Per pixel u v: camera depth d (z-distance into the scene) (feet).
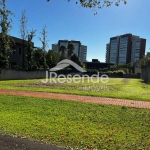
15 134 16.85
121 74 181.16
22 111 25.99
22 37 120.67
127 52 283.38
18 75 103.30
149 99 37.68
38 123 20.54
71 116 23.85
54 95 41.06
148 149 14.43
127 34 282.36
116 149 14.32
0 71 89.66
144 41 273.54
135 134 17.70
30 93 43.19
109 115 24.68
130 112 26.53
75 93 44.11
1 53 93.25
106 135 17.24
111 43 312.29
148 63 110.52
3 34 94.27
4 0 91.09
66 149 14.05
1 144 14.62
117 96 40.68
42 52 135.03
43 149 13.84
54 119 22.35
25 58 126.72
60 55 188.55
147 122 21.85
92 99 37.06
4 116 23.02
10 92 43.83
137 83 91.40
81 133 17.63
